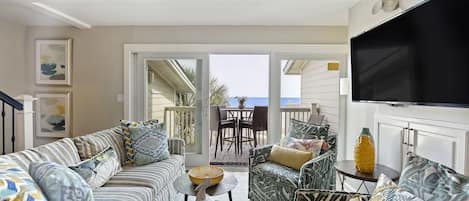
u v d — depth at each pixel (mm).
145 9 3443
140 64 4375
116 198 1976
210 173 2350
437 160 1909
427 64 1809
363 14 3049
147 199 2141
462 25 1538
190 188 2191
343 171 2336
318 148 2822
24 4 3215
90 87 4340
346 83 3504
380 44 2365
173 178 2838
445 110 1864
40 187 1464
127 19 3910
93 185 2107
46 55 4355
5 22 4098
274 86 4277
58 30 4344
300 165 2688
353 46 2865
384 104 2543
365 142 2318
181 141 3357
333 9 3424
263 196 2750
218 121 5406
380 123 2635
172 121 4426
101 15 3701
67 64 4332
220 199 3102
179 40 4289
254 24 4180
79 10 3480
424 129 2037
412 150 2170
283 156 2838
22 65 4348
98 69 4324
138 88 4395
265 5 3281
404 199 1263
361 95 2721
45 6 3307
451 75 1617
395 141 2387
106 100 4328
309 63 4273
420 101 1880
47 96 4383
